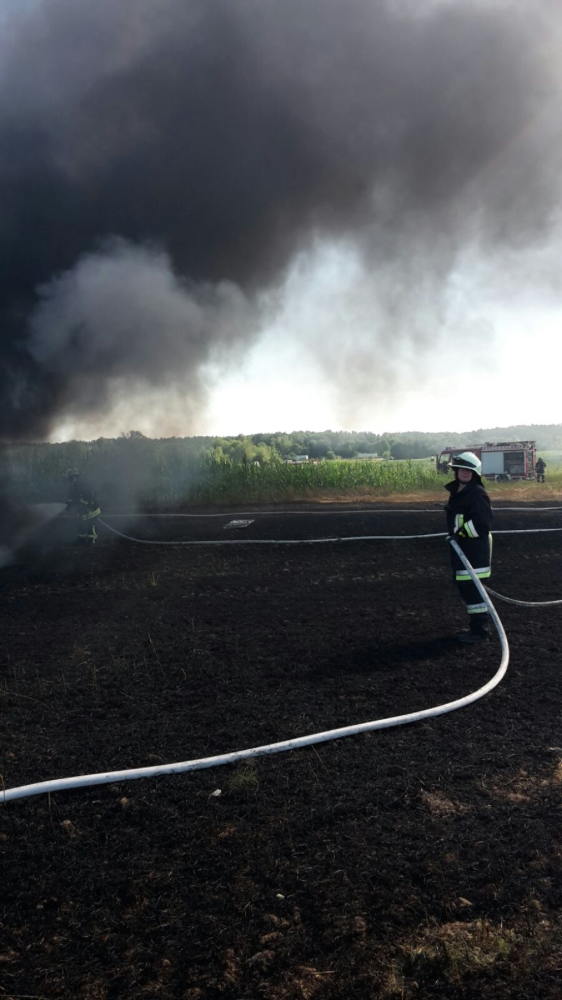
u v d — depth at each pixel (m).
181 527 15.84
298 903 2.89
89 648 6.83
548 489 24.05
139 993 2.45
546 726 4.62
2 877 3.17
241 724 4.83
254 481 22.39
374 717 4.87
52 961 2.62
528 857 3.12
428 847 3.23
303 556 11.71
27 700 5.46
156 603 8.74
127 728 4.85
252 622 7.62
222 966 2.56
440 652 6.33
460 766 4.08
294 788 3.89
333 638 6.86
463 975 2.46
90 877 3.14
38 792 3.93
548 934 2.63
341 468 23.88
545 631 6.92
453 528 6.73
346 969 2.51
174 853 3.31
